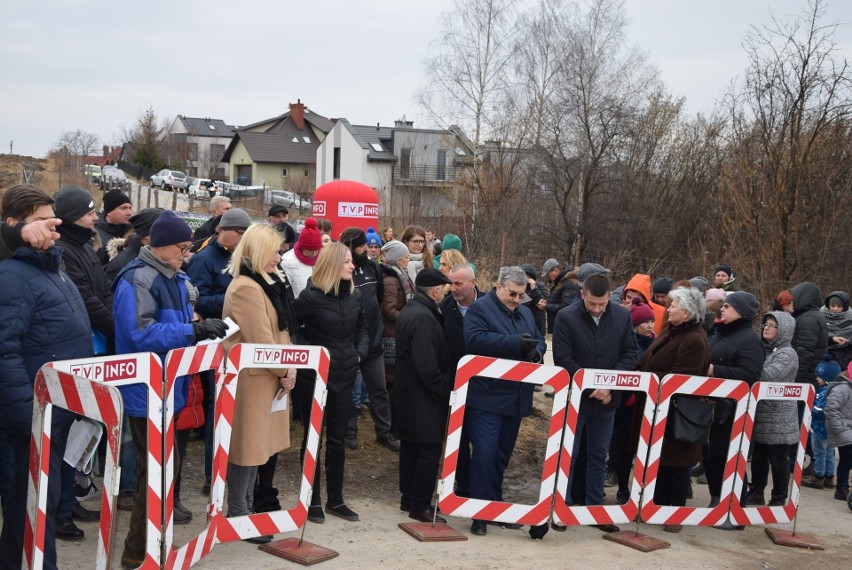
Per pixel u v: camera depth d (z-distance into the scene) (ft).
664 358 21.52
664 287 27.58
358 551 17.30
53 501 13.29
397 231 98.84
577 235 88.58
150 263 15.07
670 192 95.86
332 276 18.42
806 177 54.90
